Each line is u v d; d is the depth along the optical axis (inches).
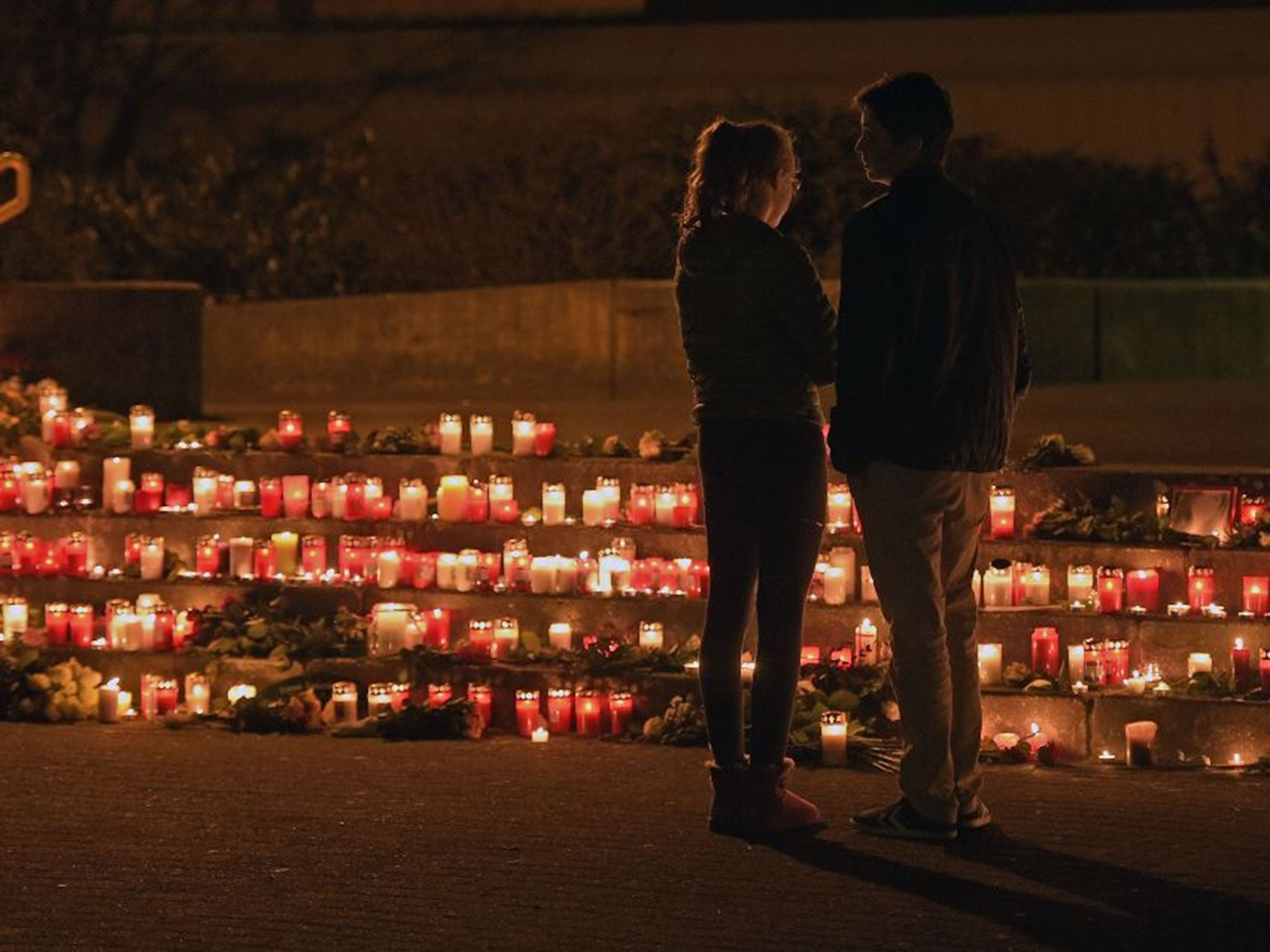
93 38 976.3
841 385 327.6
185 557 488.7
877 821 345.4
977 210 333.4
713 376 344.5
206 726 432.8
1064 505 444.5
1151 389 690.8
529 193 830.5
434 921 305.7
